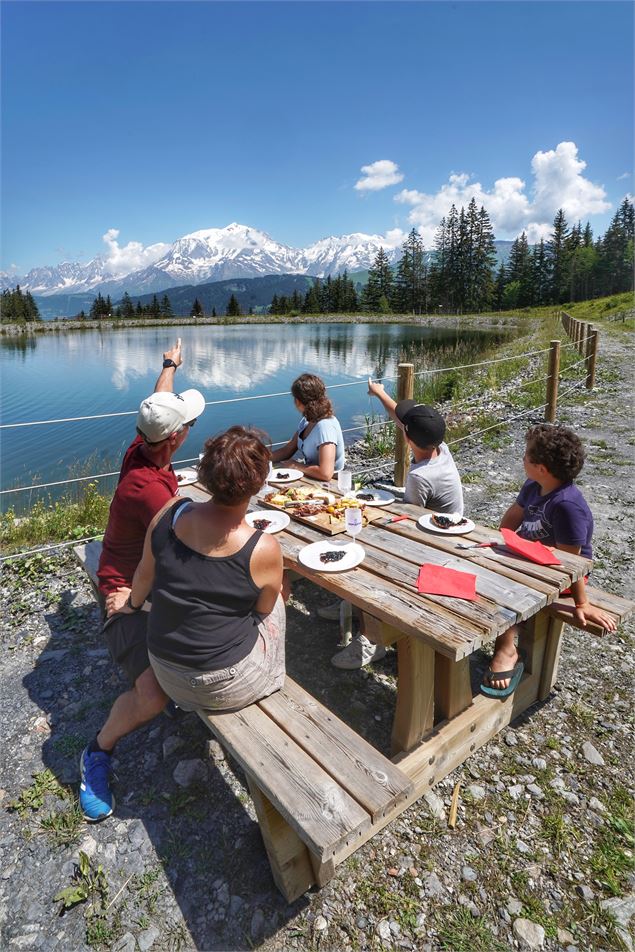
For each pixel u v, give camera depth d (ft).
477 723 7.58
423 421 9.72
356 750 5.44
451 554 8.04
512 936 5.50
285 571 9.21
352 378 65.62
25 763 7.73
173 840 6.55
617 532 15.02
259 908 5.78
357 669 9.60
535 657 8.30
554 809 6.88
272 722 5.89
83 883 6.06
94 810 6.75
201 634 5.69
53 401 62.44
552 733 8.10
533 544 8.09
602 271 288.30
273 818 5.50
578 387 35.83
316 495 10.27
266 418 47.55
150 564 6.38
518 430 26.66
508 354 56.49
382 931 5.56
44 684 9.37
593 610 7.82
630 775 7.34
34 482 29.91
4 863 6.34
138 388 71.61
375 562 7.75
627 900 5.81
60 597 12.16
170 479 7.83
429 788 7.14
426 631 5.97
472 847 6.41
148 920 5.69
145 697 6.76
